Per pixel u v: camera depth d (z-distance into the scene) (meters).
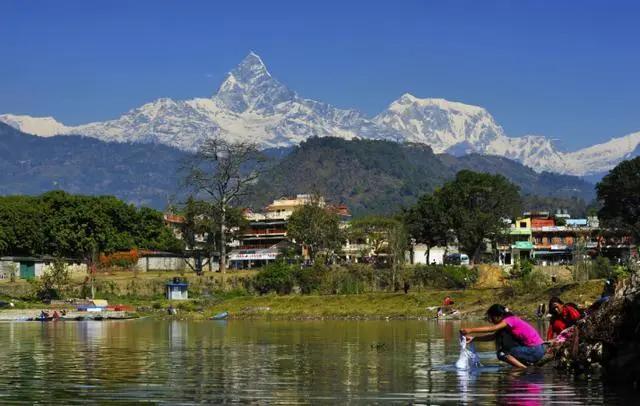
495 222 147.50
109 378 31.06
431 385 28.45
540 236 181.12
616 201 147.12
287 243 176.88
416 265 133.12
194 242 157.62
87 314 95.75
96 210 147.50
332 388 28.08
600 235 153.00
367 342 49.47
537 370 31.88
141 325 78.44
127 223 152.75
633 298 29.39
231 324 79.19
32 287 118.12
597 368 30.44
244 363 36.47
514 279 120.62
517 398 25.64
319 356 39.81
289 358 38.81
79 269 143.12
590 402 24.80
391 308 95.88
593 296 86.25
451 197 151.50
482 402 25.11
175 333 62.31
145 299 118.88
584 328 31.11
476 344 42.78
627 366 28.53
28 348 46.53
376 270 125.75
